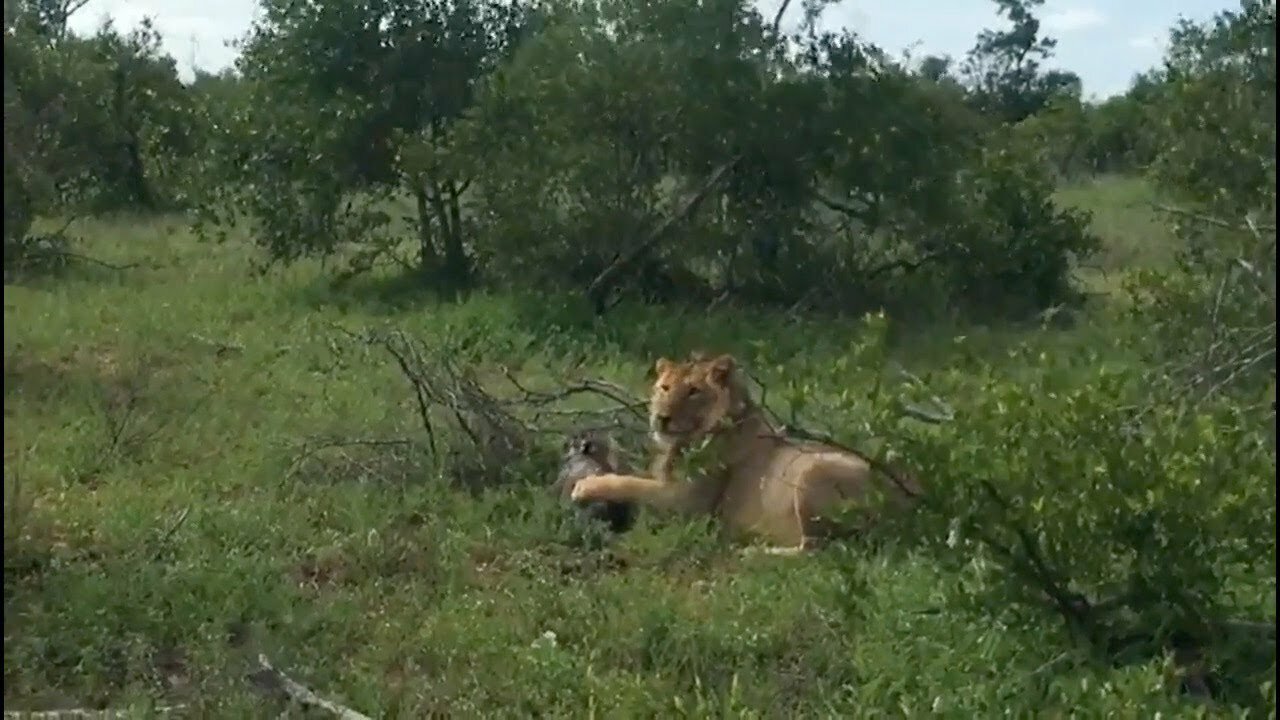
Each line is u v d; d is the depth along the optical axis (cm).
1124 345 948
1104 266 1764
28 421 937
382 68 1622
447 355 905
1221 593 546
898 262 1542
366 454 841
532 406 941
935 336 1347
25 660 558
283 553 689
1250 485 502
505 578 670
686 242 1485
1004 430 515
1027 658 528
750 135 1475
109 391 1029
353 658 578
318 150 1598
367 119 1602
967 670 530
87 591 605
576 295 1392
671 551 702
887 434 531
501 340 1238
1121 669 509
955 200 1523
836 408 583
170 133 2278
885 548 639
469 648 580
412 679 557
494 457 823
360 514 732
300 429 910
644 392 1052
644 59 1452
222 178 1650
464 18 1670
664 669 564
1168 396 705
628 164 1501
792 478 708
